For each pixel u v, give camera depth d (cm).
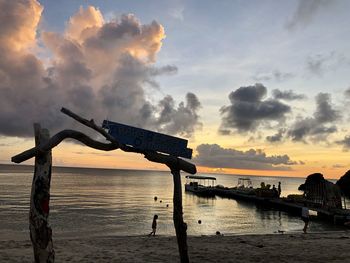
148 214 4769
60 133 619
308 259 1213
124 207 5644
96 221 3944
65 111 658
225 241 1708
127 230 3325
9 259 1180
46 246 559
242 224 4166
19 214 4272
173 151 789
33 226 557
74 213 4634
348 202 8200
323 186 4912
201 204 6825
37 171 570
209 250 1392
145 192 9612
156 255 1284
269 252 1355
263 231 3544
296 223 4231
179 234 803
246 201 7244
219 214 5197
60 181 14212
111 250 1414
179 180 809
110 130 726
